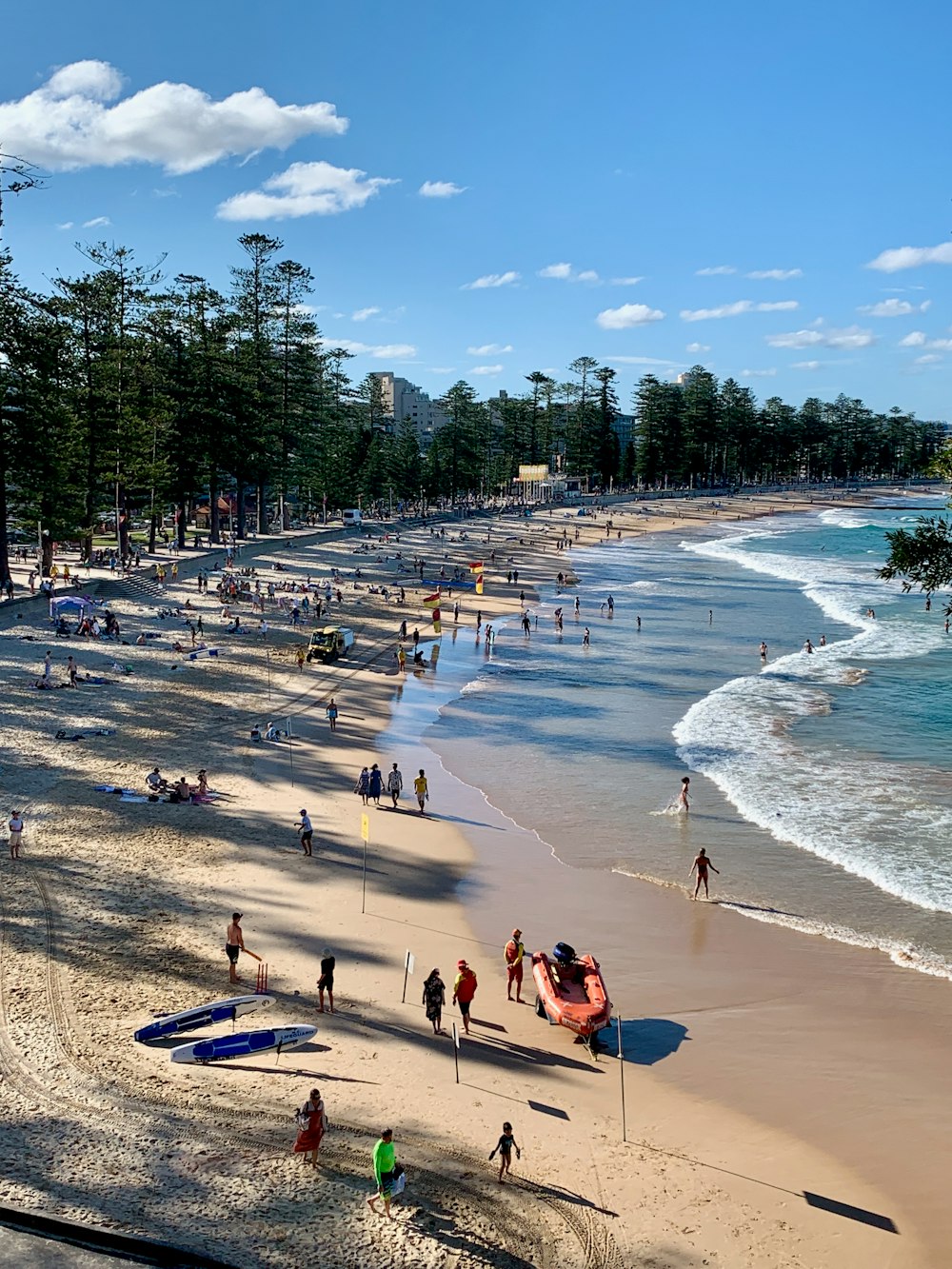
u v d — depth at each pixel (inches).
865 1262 463.5
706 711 1624.0
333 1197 472.1
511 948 709.9
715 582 3486.7
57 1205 440.1
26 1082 542.6
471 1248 446.3
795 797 1193.4
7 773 1114.7
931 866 975.0
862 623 2623.0
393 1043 633.6
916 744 1433.3
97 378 2503.7
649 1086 604.7
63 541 2723.9
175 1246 419.2
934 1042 661.9
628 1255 456.1
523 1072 613.3
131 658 1733.5
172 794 1077.8
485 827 1075.3
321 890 876.0
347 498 4621.1
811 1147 550.6
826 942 812.0
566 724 1531.7
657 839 1048.8
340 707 1577.3
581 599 2999.5
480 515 5413.4
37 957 701.9
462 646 2178.9
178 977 692.1
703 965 768.3
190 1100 545.3
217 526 3122.5
